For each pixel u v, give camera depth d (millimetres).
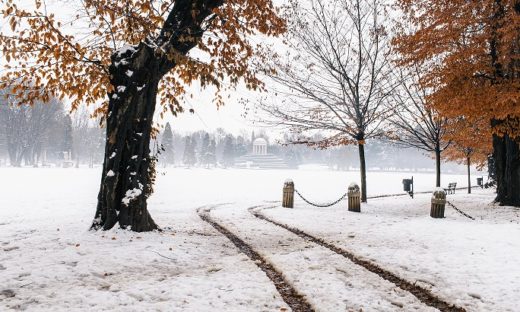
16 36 7871
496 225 9961
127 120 8180
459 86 12758
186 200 17297
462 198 18172
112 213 8188
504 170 14680
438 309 4688
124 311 4359
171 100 10273
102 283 5336
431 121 17891
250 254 7363
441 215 11852
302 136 16344
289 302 4926
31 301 4586
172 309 4461
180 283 5379
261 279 5641
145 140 8461
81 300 4645
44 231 8492
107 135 8320
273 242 8375
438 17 13539
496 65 13008
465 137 17203
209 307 4547
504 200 14484
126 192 8227
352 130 15414
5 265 5891
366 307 4684
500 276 5742
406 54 14203
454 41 13133
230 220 11430
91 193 19578
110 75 8352
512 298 4926
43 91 8641
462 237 8430
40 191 20188
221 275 5816
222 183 31156
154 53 8023
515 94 11055
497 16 12680
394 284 5578
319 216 12164
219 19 8680
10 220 10781
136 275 5742
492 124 14180
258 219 11688
